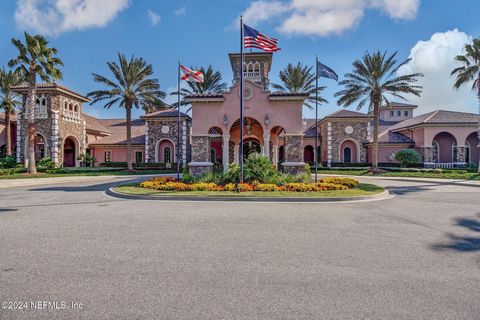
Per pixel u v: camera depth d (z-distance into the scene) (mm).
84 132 40875
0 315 3859
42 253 6273
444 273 5297
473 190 18359
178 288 4645
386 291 4578
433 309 4047
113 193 15953
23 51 28688
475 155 39031
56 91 35844
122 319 3762
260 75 29547
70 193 16859
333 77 20719
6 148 41719
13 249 6543
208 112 21094
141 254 6230
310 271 5359
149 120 40625
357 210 11391
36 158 37500
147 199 14320
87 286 4707
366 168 37625
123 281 4895
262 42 17000
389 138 41219
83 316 3838
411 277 5117
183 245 6852
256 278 5043
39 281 4887
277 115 20891
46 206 12289
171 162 40844
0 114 43750
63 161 39375
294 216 10180
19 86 35656
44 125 35562
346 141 40719
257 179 18094
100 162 44125
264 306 4102
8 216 10172
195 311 3957
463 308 4078
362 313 3928
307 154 45781
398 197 15188
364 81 32875
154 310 3979
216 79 40844
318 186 16359
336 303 4199
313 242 7145
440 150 39062
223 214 10500
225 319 3762
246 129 28938
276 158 28766
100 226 8680
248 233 7930
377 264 5723
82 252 6340
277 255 6203
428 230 8344
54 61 30172
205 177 18906
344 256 6168
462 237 7645
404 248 6723
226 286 4727
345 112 40906
